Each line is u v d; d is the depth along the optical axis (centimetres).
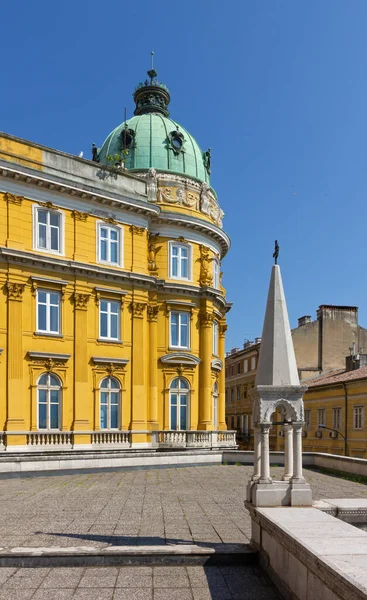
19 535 1027
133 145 3531
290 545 680
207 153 3800
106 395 2828
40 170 2666
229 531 1059
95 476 2022
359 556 584
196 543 957
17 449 2455
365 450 3681
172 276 3234
